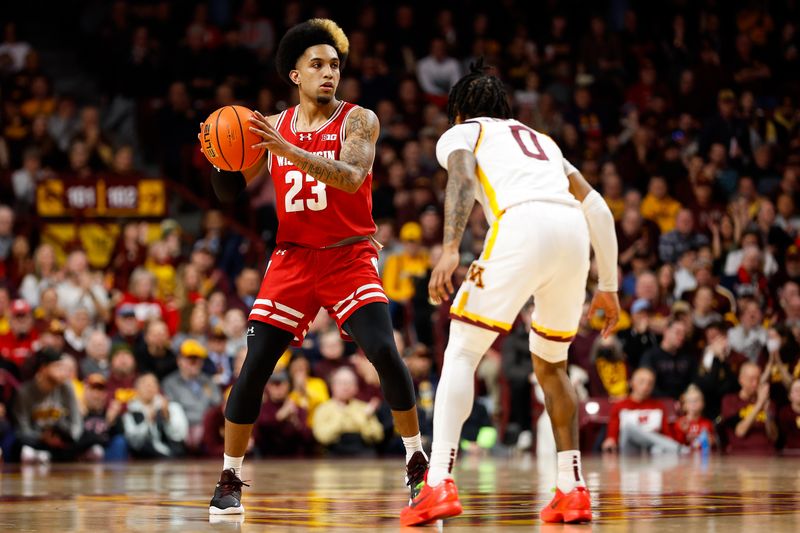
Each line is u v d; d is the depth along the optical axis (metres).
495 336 8.52
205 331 25.81
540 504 10.23
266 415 24.08
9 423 22.31
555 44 39.94
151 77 36.09
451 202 8.48
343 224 9.56
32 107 34.47
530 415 25.67
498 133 8.93
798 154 36.94
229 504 9.29
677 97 38.91
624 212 32.91
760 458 21.72
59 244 29.86
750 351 27.39
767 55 40.31
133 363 24.08
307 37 9.76
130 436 22.98
